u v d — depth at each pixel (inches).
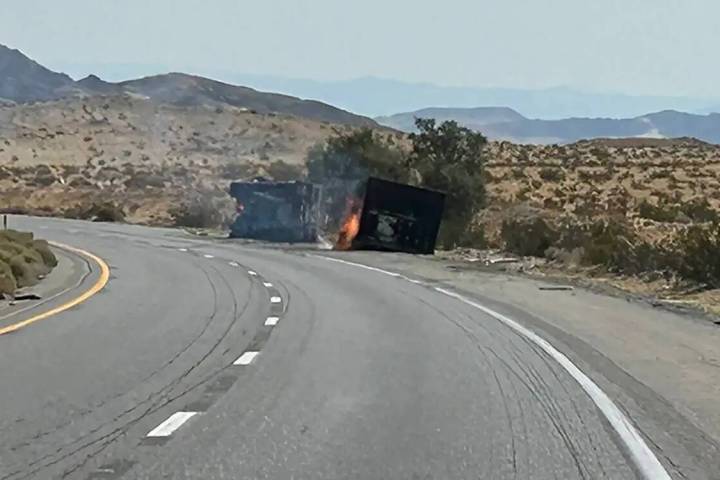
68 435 507.5
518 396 607.2
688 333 894.4
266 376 676.7
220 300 1163.9
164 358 754.2
